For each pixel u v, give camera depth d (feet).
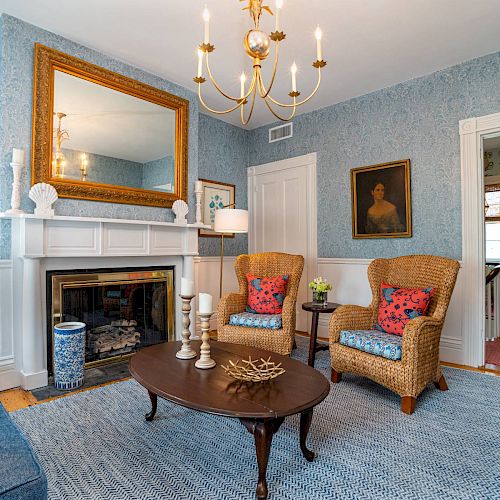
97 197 10.02
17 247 8.75
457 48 10.11
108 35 9.41
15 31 8.66
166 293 12.16
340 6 8.22
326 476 5.31
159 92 11.53
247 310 11.55
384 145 12.60
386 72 11.48
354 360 8.52
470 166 10.67
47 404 7.79
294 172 15.29
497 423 7.00
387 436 6.49
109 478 5.24
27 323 8.59
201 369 6.19
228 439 6.40
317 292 10.74
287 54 10.34
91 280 10.07
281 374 5.97
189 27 9.05
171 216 12.07
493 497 4.87
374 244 12.85
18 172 8.37
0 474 2.98
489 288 14.39
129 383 9.11
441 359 11.19
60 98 9.36
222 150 15.90
